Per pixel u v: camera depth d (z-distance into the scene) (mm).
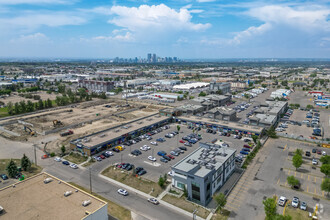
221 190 65438
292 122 135625
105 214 48406
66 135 110125
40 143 100062
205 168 62906
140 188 65500
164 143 101688
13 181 68688
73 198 50219
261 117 129000
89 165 79688
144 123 121562
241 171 76312
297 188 65625
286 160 84875
